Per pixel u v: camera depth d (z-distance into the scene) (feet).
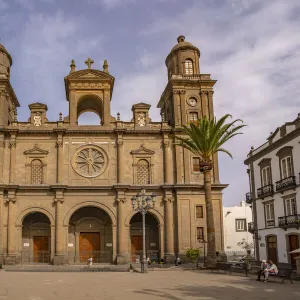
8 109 175.11
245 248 223.30
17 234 157.89
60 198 160.76
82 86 174.70
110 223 173.88
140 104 176.04
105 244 172.24
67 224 160.25
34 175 165.37
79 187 162.09
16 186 158.61
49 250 168.86
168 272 119.85
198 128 133.90
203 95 176.14
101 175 167.12
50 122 170.50
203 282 85.92
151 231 175.73
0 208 156.66
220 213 164.86
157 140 172.65
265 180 160.25
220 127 135.23
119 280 91.66
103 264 160.45
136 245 174.19
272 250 153.89
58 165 164.86
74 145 169.07
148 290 70.64
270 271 89.86
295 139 136.67
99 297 61.16
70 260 167.84
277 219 148.97
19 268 137.69
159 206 165.58
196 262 150.71
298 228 134.51
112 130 169.99
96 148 169.68
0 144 163.02
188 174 167.53
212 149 134.21
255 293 66.28
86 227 173.37
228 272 117.70
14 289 71.92
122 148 169.78
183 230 162.09
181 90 175.63
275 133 151.43
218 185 165.78
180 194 164.96
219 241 162.40
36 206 160.76
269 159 155.84
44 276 105.40
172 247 161.38
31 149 165.99
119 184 162.40
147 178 169.37
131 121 174.19
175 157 169.78
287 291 69.21
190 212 163.84
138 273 116.78
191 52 184.44
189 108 175.32
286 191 142.61
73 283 84.12
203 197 166.40
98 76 175.32
